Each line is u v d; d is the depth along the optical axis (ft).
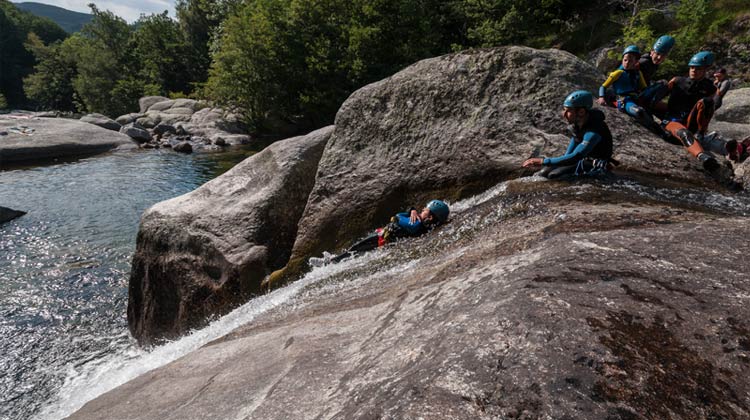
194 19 191.83
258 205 20.90
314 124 107.04
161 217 22.29
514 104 17.21
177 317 21.30
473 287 6.91
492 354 4.59
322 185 19.90
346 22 97.60
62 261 33.47
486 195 15.47
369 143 19.70
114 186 54.60
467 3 96.94
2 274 31.30
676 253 6.59
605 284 5.74
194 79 186.70
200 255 20.75
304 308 12.04
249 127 103.19
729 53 61.05
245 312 15.47
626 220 9.42
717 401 3.75
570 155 13.69
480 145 17.03
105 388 16.99
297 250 19.47
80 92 191.11
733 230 7.52
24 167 65.46
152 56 182.70
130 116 117.80
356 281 13.10
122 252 35.09
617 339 4.53
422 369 4.87
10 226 40.47
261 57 95.25
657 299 5.27
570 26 91.09
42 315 26.25
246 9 103.45
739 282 5.56
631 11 79.87
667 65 60.18
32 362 21.67
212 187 23.39
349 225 18.85
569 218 10.03
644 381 3.97
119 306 27.35
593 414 3.64
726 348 4.35
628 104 16.80
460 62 18.99
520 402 3.88
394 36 96.78
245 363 8.68
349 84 96.78
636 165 14.92
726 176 14.52
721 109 39.11
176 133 100.07
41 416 17.39
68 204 47.14
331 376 6.37
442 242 13.12
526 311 5.24
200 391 8.05
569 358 4.31
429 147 18.16
